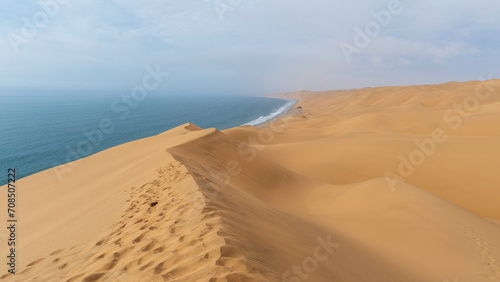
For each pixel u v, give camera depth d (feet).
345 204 41.37
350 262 17.43
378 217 33.65
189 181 26.22
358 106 350.02
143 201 24.75
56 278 13.29
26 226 28.71
